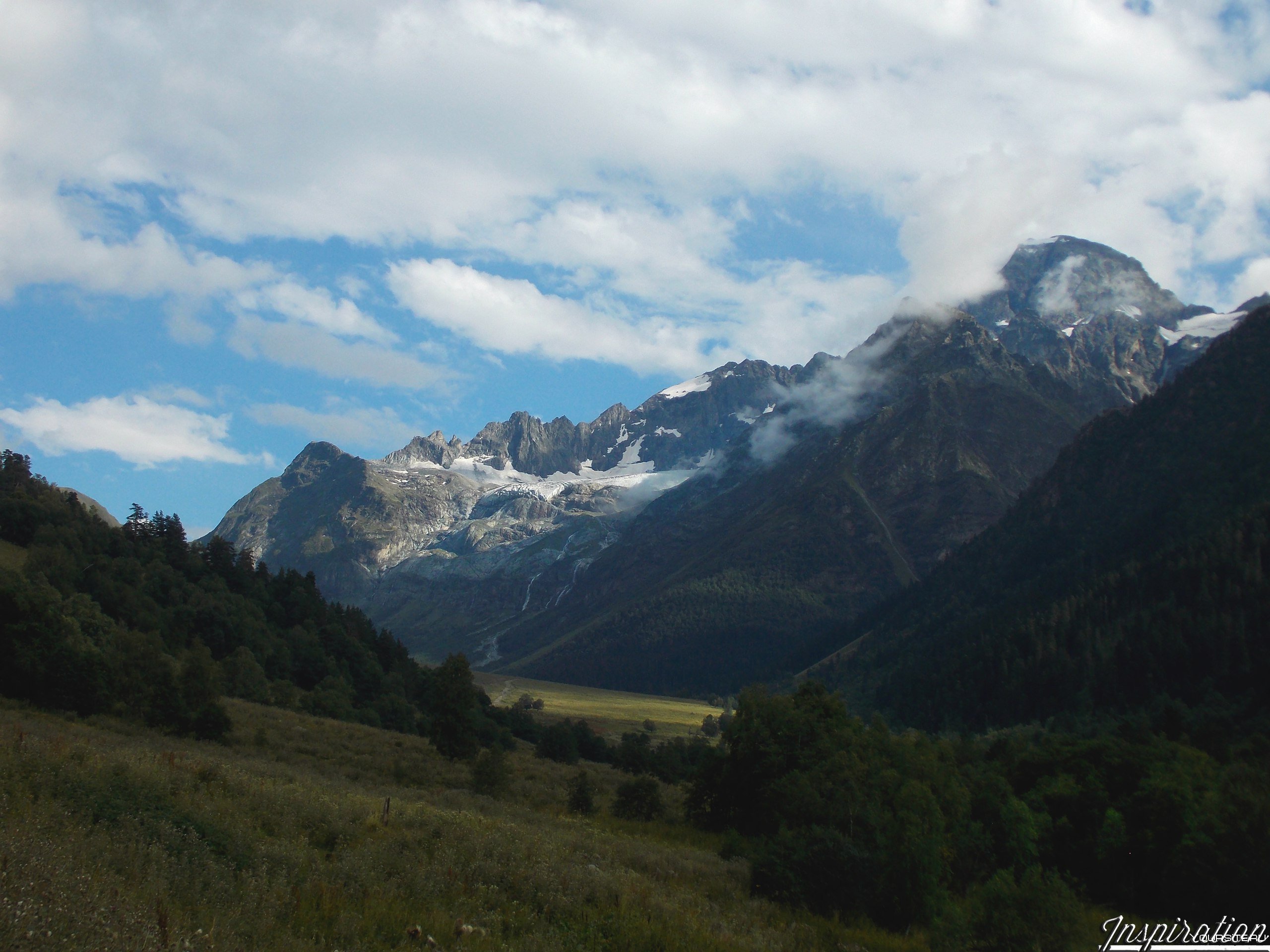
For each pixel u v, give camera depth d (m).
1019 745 89.19
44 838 16.61
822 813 47.28
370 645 192.25
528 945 18.58
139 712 62.41
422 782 59.47
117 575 143.75
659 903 25.86
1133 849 48.34
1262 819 43.56
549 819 47.34
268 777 36.16
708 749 63.44
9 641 59.00
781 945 26.42
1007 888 30.16
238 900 16.94
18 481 174.38
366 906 18.66
